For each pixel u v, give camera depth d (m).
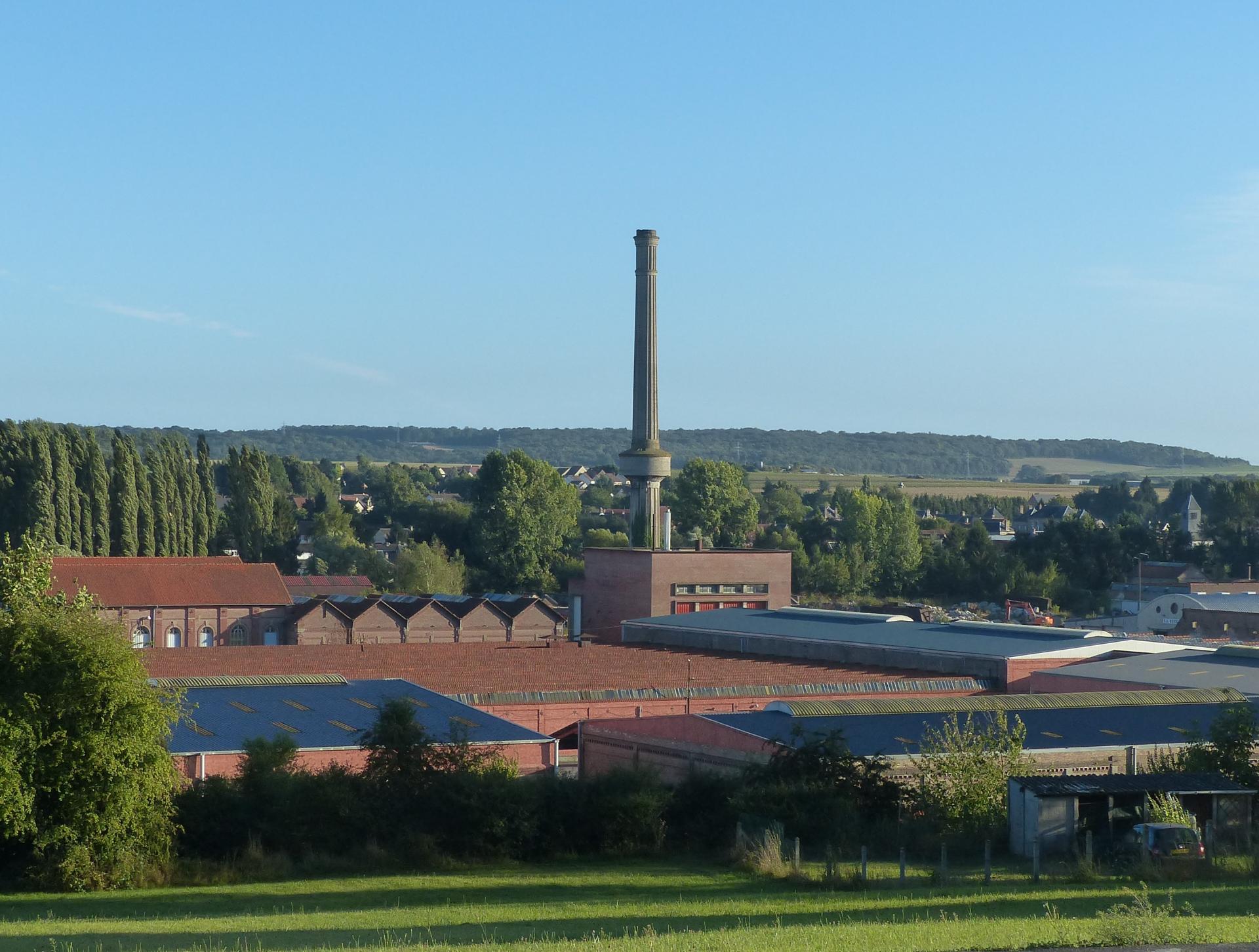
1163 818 52.53
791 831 56.34
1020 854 53.94
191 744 63.91
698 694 87.06
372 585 188.50
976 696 79.50
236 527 195.62
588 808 58.75
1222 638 164.12
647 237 187.75
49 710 49.56
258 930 39.94
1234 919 34.91
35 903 47.47
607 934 37.31
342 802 56.34
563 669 93.38
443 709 74.56
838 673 96.44
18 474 168.25
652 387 189.12
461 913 43.59
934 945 31.38
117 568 150.88
